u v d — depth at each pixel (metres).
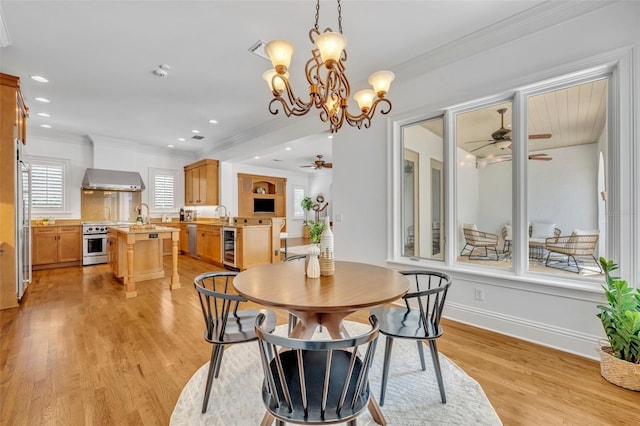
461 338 2.55
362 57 3.01
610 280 1.93
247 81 3.54
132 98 4.04
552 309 2.37
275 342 1.04
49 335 2.61
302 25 2.49
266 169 10.06
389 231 3.43
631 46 1.99
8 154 3.23
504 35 2.51
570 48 2.22
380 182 3.52
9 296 3.29
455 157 3.03
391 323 1.88
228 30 2.55
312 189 11.67
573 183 2.40
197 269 5.58
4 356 2.24
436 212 3.21
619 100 2.05
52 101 4.13
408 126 3.40
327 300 1.42
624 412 1.63
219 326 1.81
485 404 1.70
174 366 2.12
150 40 2.70
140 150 7.01
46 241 5.39
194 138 6.28
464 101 2.80
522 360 2.18
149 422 1.57
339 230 3.95
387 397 1.77
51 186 5.80
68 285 4.31
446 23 2.47
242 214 9.38
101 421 1.57
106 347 2.40
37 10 2.28
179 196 7.71
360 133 3.71
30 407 1.66
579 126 2.36
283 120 4.94
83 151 6.19
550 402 1.72
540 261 2.54
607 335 1.96
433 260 3.22
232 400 1.75
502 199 2.79
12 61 3.05
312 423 1.06
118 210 6.65
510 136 2.71
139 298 3.72
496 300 2.67
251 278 1.83
